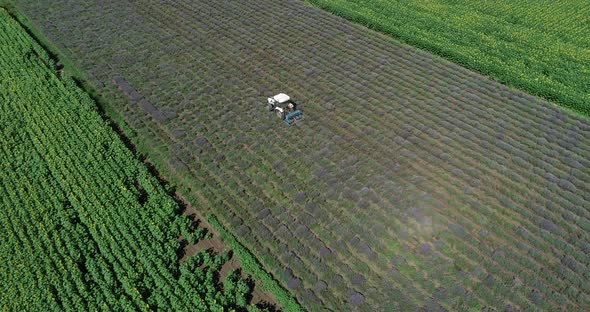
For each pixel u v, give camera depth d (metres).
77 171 39.56
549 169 40.66
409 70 53.09
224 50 56.28
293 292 31.77
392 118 46.28
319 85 50.69
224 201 38.09
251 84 50.78
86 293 30.98
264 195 38.38
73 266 32.38
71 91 48.19
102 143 42.28
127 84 50.47
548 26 58.78
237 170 40.91
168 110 47.09
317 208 37.12
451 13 62.41
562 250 34.16
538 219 36.31
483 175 40.22
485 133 44.50
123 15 63.09
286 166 41.06
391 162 41.38
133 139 43.69
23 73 50.53
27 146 42.16
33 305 30.45
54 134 43.19
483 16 61.38
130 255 33.28
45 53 54.03
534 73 51.47
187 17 63.28
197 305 30.36
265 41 58.00
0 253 33.38
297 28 60.94
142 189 38.94
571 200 37.97
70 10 63.59
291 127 45.06
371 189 38.69
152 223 35.12
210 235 35.44
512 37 56.97
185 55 55.34
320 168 40.69
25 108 46.22
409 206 37.06
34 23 60.53
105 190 37.84
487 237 34.91
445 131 44.72
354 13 62.84
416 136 44.41
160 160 41.75
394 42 57.88
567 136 44.16
